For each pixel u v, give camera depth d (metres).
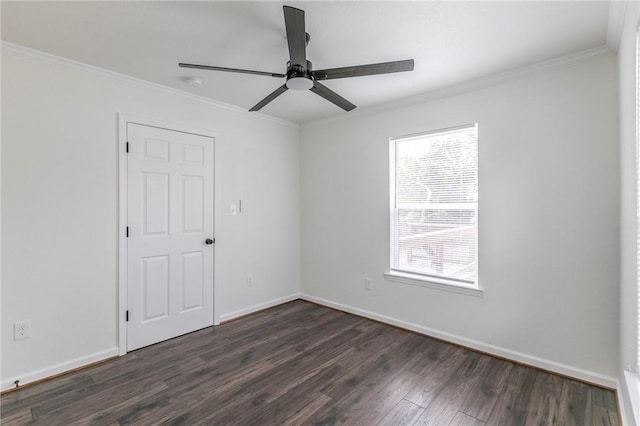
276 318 3.65
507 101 2.64
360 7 1.79
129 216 2.79
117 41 2.17
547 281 2.47
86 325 2.56
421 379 2.36
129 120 2.77
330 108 3.61
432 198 3.17
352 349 2.85
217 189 3.43
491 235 2.74
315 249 4.20
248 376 2.39
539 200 2.50
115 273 2.72
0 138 2.18
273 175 4.04
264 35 2.11
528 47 2.22
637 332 1.53
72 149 2.48
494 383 2.30
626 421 1.74
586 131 2.30
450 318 3.00
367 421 1.90
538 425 1.86
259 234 3.89
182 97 3.13
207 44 2.22
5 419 1.92
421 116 3.17
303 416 1.94
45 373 2.36
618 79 2.14
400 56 2.36
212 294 3.41
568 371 2.37
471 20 1.92
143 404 2.06
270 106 3.54
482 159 2.78
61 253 2.44
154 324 2.96
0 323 2.18
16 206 2.24
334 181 3.96
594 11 1.82
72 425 1.86
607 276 2.22
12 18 1.89
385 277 3.47
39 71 2.33
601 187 2.24
